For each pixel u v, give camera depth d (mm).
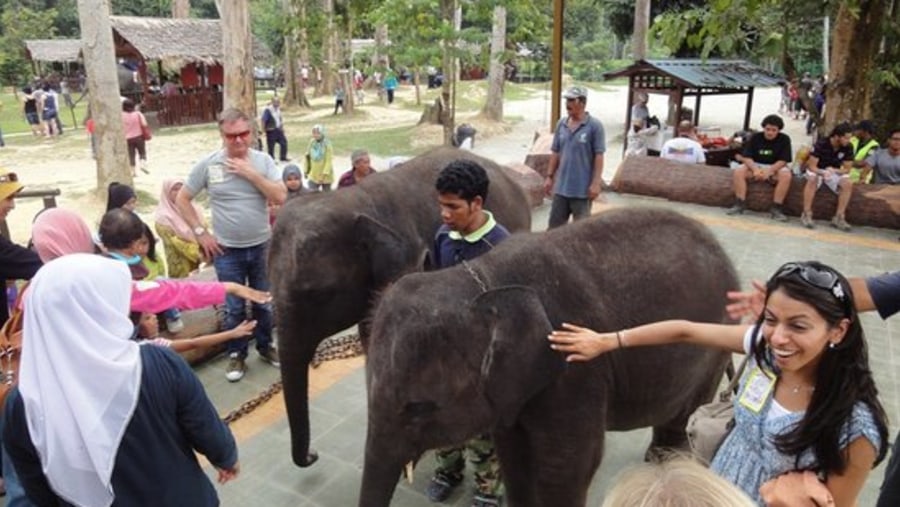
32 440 2057
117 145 13367
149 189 15359
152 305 3580
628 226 3057
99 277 2078
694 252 3172
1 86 41906
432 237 4285
